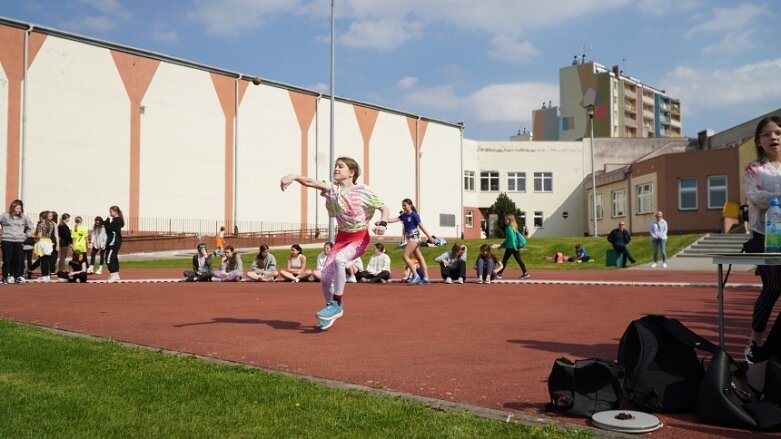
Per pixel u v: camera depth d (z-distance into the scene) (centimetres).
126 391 435
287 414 381
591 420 372
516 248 1762
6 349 588
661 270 2275
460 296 1214
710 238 2892
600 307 1000
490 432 348
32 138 3262
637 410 404
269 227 4316
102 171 3519
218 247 3388
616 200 4941
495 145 5978
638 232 4422
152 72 3747
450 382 477
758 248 546
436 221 5472
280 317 876
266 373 489
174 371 495
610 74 9381
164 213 3781
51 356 555
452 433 345
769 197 522
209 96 4025
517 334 714
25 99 3241
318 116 4638
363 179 4891
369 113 4972
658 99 10719
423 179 5381
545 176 5981
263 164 4297
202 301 1123
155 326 781
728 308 974
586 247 3008
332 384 464
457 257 1625
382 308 996
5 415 375
